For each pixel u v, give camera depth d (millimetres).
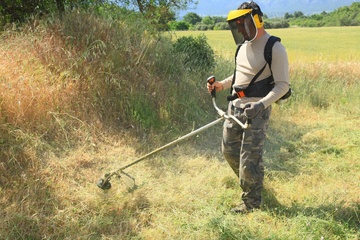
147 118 5363
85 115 5023
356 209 3621
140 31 6480
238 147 3564
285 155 5098
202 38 7312
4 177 3717
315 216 3441
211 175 4270
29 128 4465
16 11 6738
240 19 3141
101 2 7375
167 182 4070
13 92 4465
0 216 3211
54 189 3695
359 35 42781
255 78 3277
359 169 4645
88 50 5520
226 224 3262
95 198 3605
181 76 6430
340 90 8398
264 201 3770
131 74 5746
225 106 6461
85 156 4426
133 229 3268
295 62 10688
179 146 5074
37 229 3166
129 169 4258
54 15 6078
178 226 3307
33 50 5309
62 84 5062
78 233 3166
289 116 6844
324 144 5520
